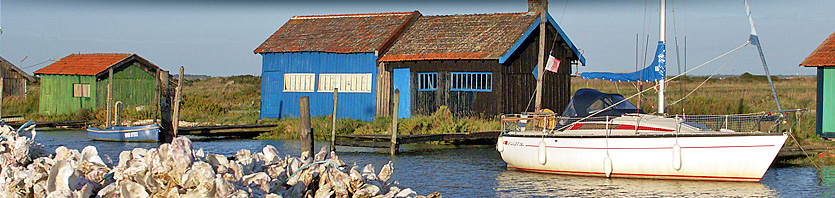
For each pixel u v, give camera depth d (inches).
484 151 886.4
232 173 304.0
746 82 2780.5
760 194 561.9
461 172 699.4
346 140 885.2
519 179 649.6
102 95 1403.8
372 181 334.3
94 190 304.7
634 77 738.2
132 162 307.7
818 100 858.8
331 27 1301.7
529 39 1128.2
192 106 1425.9
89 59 1459.2
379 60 1151.6
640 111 700.7
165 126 1007.6
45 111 1432.1
